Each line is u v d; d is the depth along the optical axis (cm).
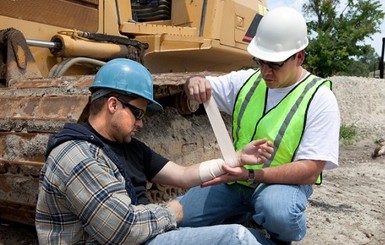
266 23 291
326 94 289
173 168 293
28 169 331
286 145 288
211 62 666
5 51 411
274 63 283
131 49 520
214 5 605
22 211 358
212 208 315
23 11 451
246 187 312
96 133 254
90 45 478
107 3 536
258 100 307
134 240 234
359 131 1603
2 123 351
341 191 697
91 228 231
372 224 537
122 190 237
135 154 280
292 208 277
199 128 470
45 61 466
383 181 805
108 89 252
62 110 334
